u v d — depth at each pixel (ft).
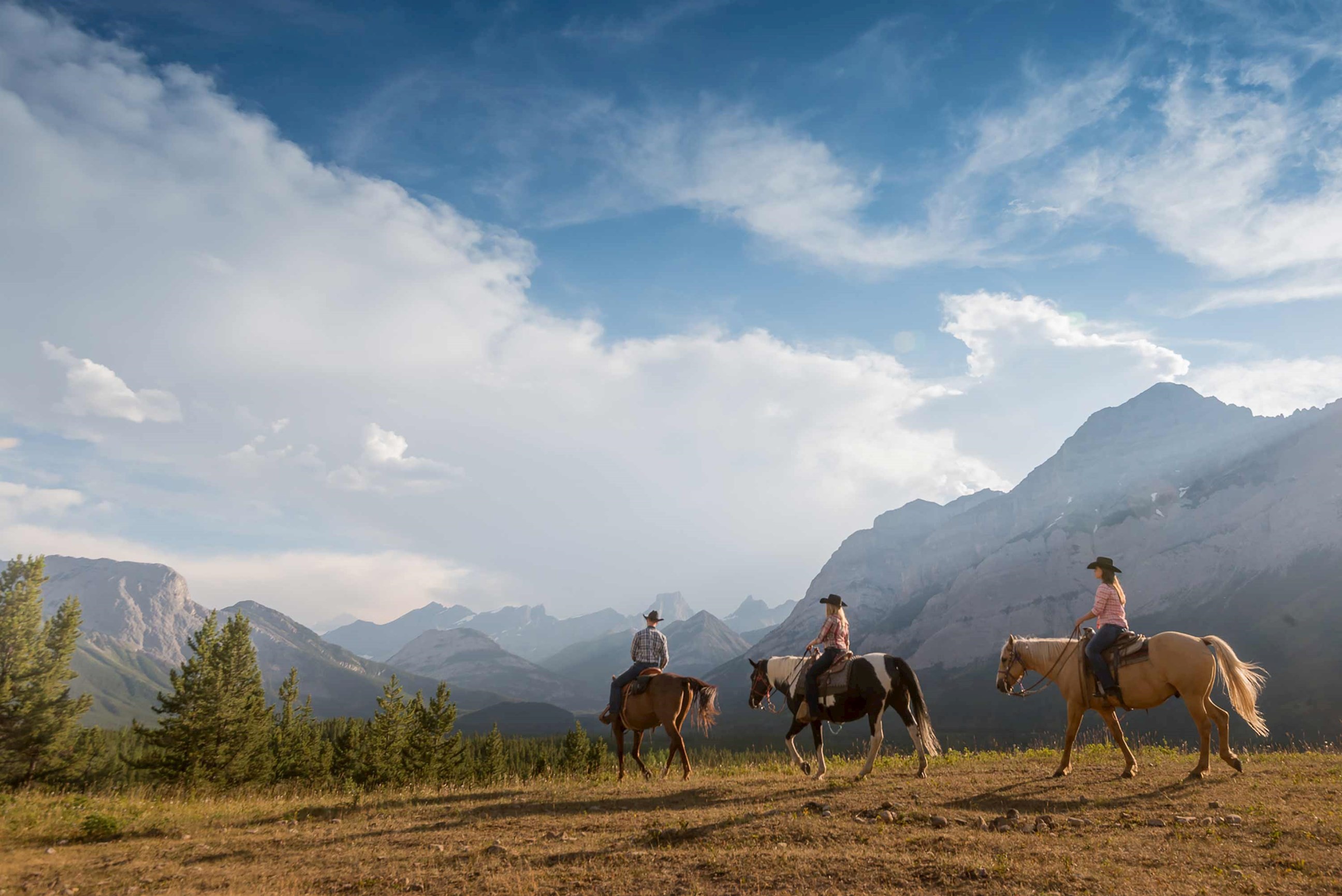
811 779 42.78
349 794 51.21
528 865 26.81
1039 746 58.90
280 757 178.60
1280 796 31.89
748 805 35.24
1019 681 43.27
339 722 258.98
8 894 26.68
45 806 44.11
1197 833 26.73
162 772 136.77
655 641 53.31
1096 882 21.77
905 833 28.22
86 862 30.73
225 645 152.97
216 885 26.78
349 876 26.99
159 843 34.09
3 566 173.37
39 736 161.89
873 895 21.91
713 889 23.18
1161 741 59.11
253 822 38.75
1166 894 20.58
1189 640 37.27
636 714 51.21
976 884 22.08
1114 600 39.70
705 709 50.34
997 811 31.86
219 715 141.08
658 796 38.99
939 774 42.22
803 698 45.62
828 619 44.80
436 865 27.81
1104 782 37.11
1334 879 21.15
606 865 26.23
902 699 42.19
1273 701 356.38
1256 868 22.75
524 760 230.89
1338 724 311.27
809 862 25.00
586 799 38.86
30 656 167.32
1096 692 39.47
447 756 165.27
